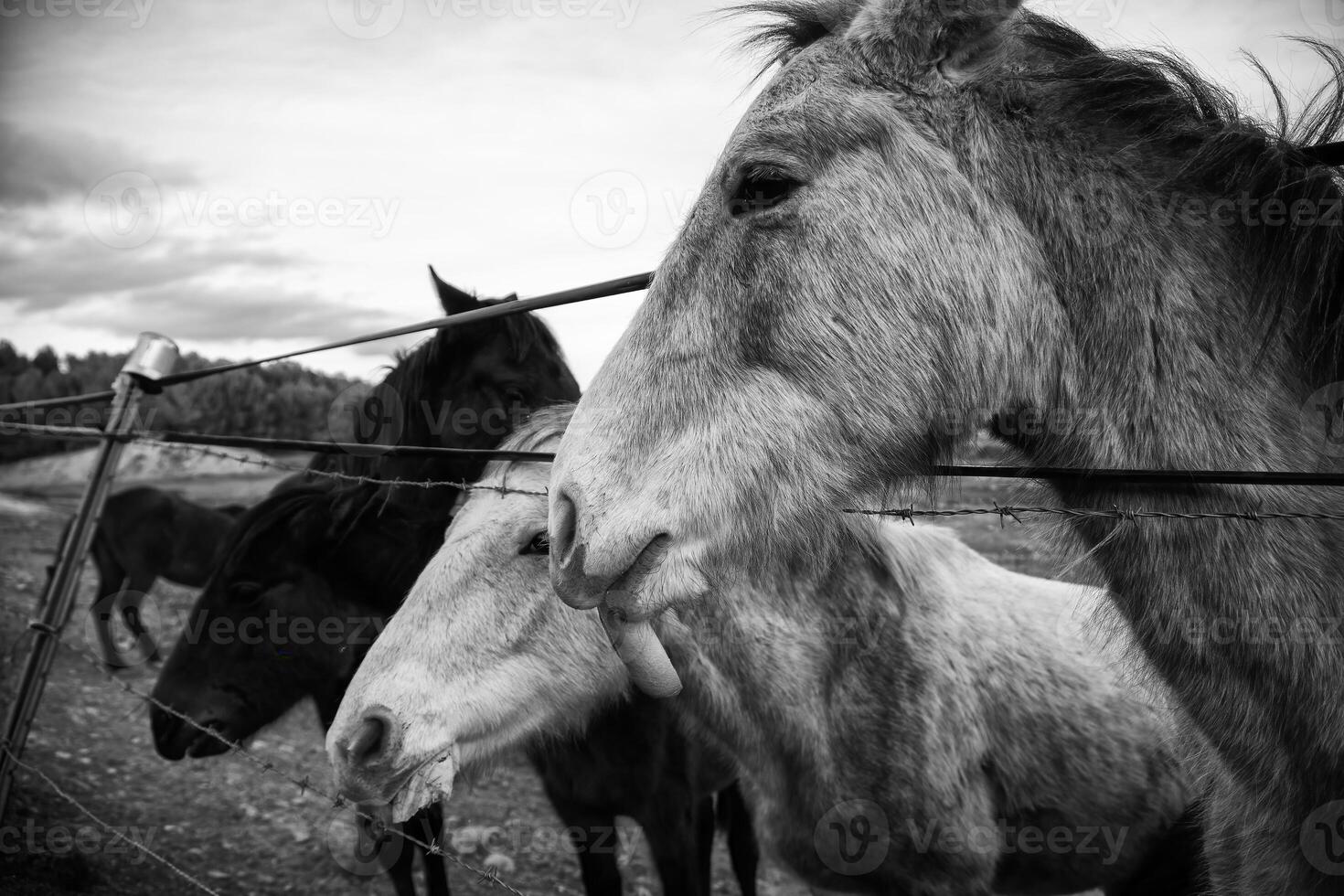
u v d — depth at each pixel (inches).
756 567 61.4
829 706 101.0
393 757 92.2
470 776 99.8
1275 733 58.7
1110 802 111.9
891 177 59.5
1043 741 109.1
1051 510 60.8
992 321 59.0
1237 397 57.4
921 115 60.7
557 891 174.2
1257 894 64.2
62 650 323.0
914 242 58.8
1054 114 60.4
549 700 99.5
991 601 114.6
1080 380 60.2
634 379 62.5
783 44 71.1
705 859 138.0
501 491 97.3
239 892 167.3
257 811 204.1
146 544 337.4
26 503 628.4
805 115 61.2
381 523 143.2
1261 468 56.8
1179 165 59.8
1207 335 57.8
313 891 170.2
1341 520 55.3
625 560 59.0
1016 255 59.4
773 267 60.0
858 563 102.2
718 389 60.5
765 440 59.3
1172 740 94.1
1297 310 58.7
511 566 99.3
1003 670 109.2
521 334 132.0
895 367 58.8
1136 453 59.1
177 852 180.5
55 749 227.9
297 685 148.6
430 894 146.6
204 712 145.4
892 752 100.0
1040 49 62.8
